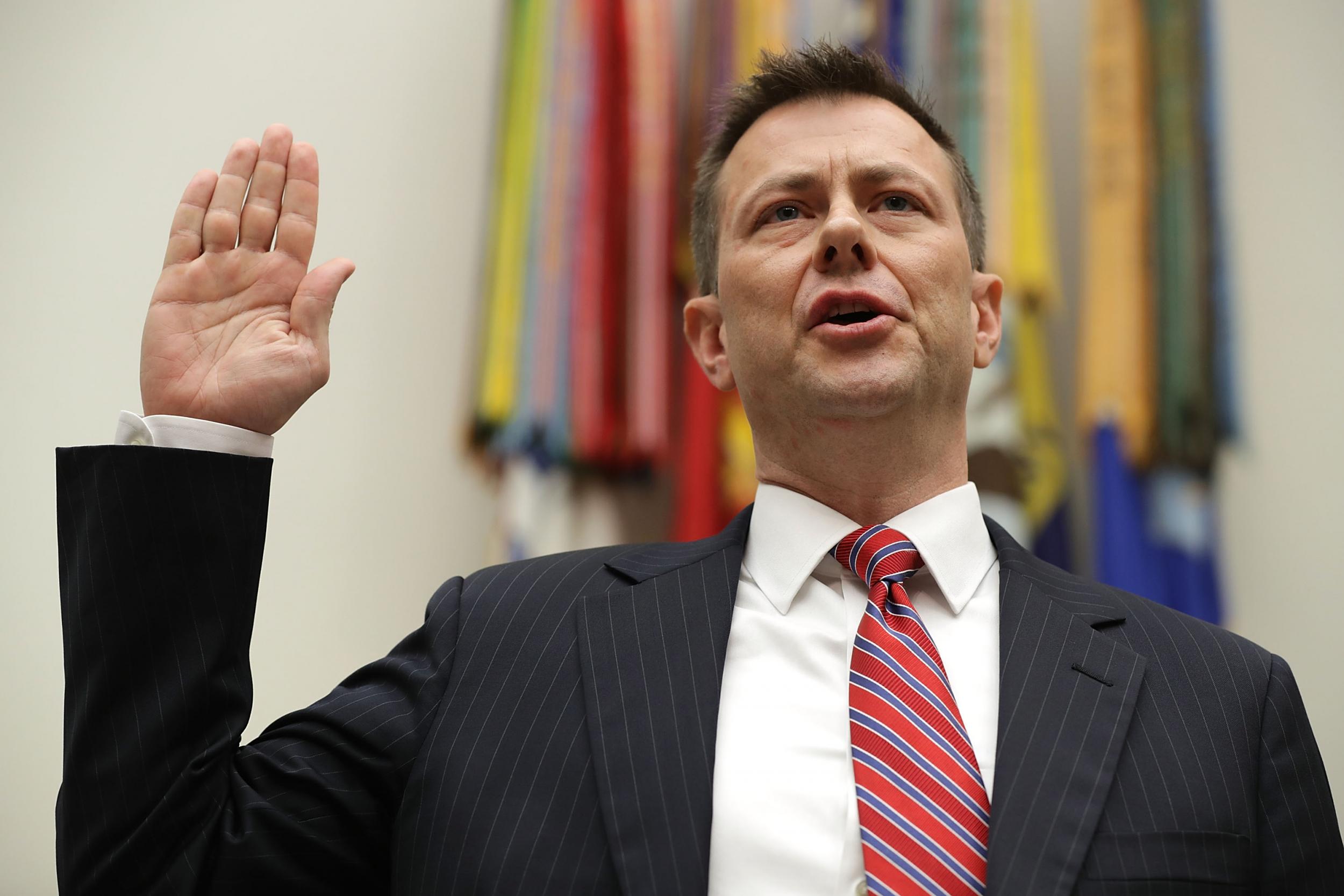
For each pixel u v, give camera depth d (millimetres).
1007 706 1162
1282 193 3234
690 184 3154
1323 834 1192
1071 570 3016
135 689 1127
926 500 1438
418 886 1120
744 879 1090
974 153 3197
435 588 2916
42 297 2852
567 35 3184
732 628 1284
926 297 1403
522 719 1195
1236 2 3322
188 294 1287
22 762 2615
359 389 2971
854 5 3270
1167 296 3178
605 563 1380
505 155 3139
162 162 2992
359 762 1226
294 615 2811
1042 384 3113
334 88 3125
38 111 2938
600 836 1099
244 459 1201
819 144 1509
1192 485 3076
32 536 2734
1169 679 1217
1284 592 3018
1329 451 3105
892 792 1093
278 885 1168
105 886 1098
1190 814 1104
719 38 3213
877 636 1217
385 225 3074
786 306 1407
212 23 3096
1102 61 3303
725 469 2996
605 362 3051
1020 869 1035
